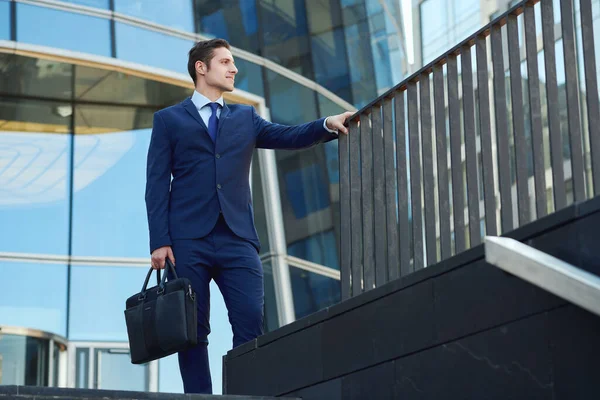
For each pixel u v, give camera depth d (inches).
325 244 488.4
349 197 188.4
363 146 186.5
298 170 495.5
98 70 470.0
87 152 477.7
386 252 179.8
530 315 128.3
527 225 130.3
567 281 112.1
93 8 472.4
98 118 482.9
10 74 466.0
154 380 458.6
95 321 457.1
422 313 148.2
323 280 480.4
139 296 193.5
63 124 476.7
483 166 154.2
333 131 194.7
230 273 200.5
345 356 164.1
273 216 480.7
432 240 164.7
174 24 485.1
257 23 501.4
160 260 197.9
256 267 201.3
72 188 472.1
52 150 472.7
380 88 521.7
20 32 456.4
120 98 484.7
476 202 156.4
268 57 497.7
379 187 181.5
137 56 474.0
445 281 144.4
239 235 200.2
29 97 472.7
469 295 139.3
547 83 145.5
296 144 201.0
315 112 499.8
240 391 191.6
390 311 155.2
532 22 150.4
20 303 448.5
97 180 476.7
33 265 456.1
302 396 173.5
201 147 201.6
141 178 482.9
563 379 122.3
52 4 465.4
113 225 473.1
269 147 207.0
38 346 445.1
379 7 541.0
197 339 199.2
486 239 124.4
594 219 120.4
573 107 142.5
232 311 200.2
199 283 198.8
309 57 508.4
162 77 477.1
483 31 158.6
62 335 449.4
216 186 200.4
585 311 120.2
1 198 460.4
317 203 492.4
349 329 163.9
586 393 119.0
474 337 137.6
